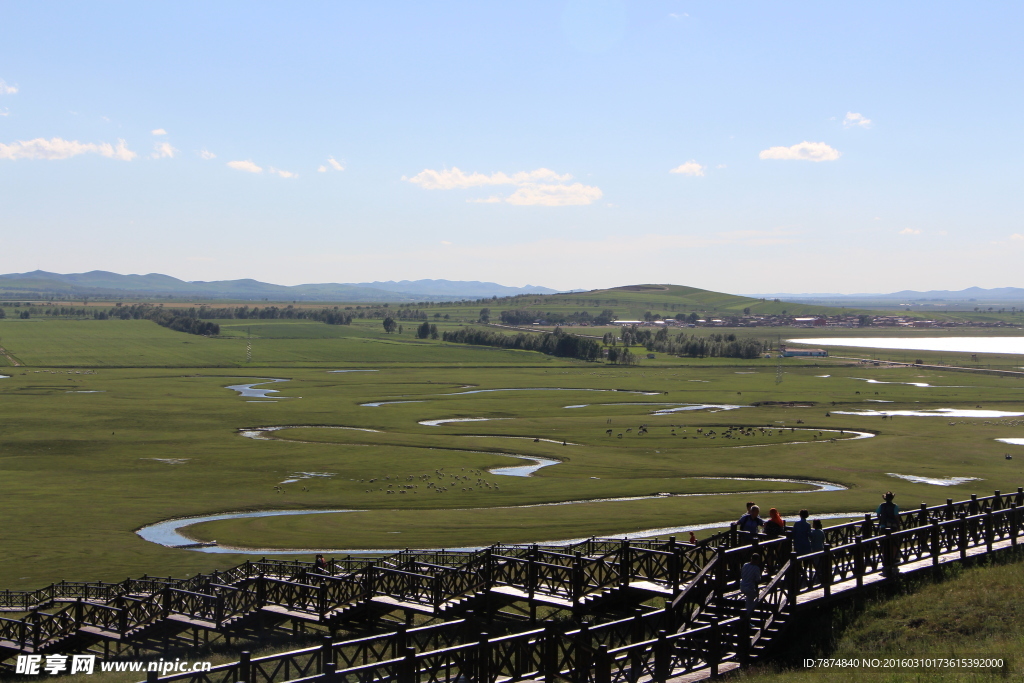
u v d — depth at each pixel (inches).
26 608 1418.6
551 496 2760.8
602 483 3009.4
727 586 883.4
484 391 6673.2
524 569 1064.8
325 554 1943.9
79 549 2037.4
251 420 4810.5
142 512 2503.7
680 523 2258.9
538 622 1019.3
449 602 1094.4
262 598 1200.2
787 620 779.4
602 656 652.1
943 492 2778.1
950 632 732.7
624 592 964.0
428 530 2206.0
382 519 2385.6
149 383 6899.6
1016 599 789.9
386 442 4050.2
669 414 5324.8
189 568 1835.6
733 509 2459.4
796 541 869.2
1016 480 3041.3
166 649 1152.8
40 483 2984.7
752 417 5167.3
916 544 953.5
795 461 3535.9
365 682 623.2
